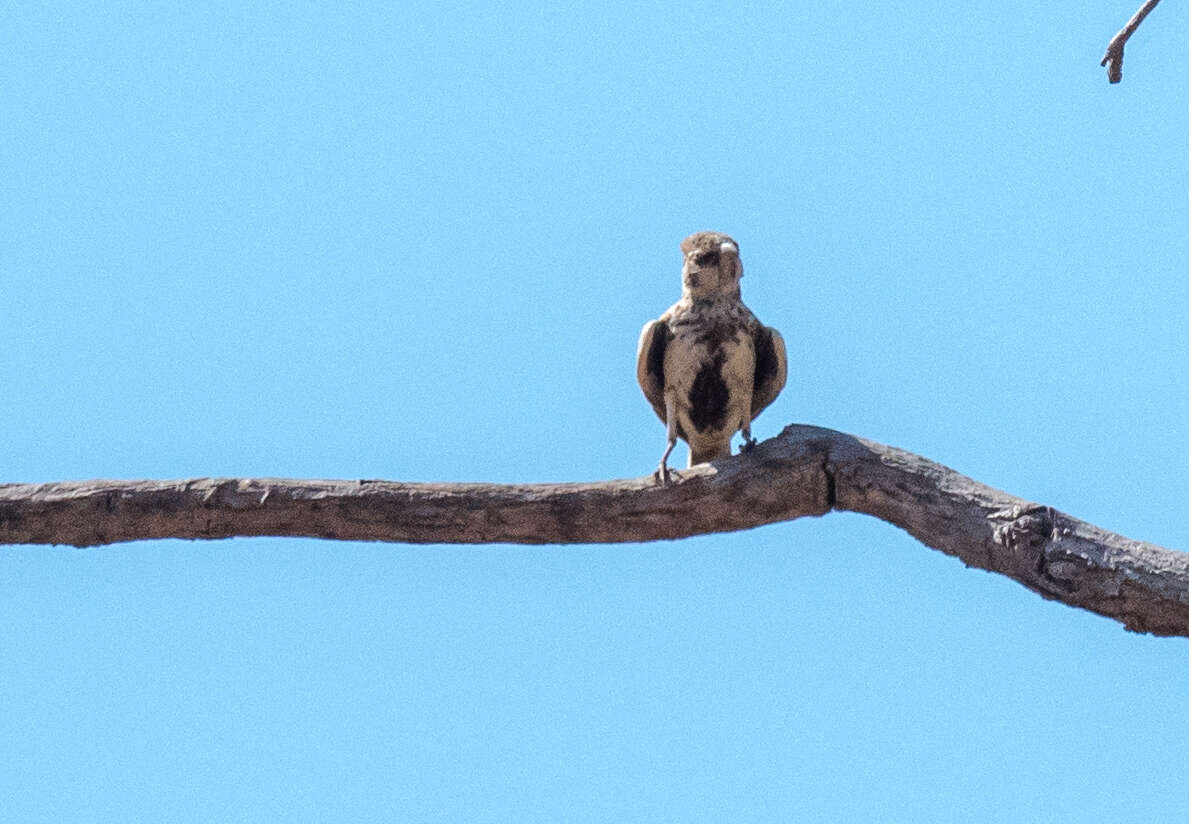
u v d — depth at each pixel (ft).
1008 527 35.01
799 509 38.27
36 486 37.68
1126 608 34.01
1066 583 34.45
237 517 37.76
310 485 37.78
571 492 38.09
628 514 38.14
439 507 37.76
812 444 38.09
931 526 36.52
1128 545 34.17
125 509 37.47
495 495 37.91
